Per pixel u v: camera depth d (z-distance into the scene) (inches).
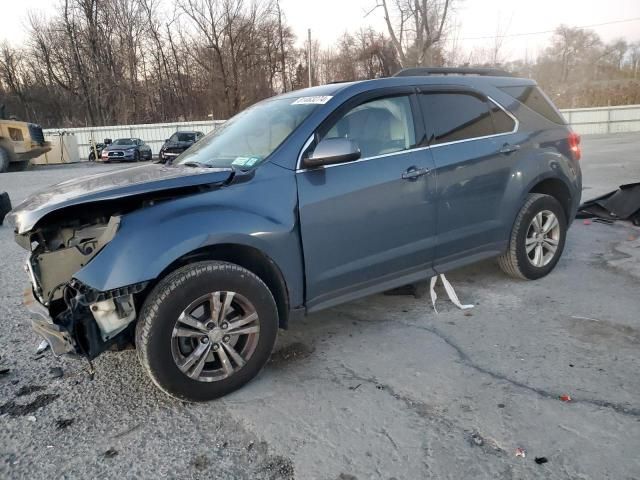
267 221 115.4
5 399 116.3
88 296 98.3
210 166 130.8
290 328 149.9
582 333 136.8
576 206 188.7
